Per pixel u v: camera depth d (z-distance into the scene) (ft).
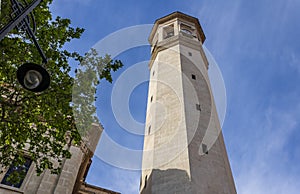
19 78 19.27
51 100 38.63
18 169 51.31
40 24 39.63
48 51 39.40
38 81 19.53
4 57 36.24
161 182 57.72
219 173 60.08
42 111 39.55
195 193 52.54
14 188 48.08
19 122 37.63
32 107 38.65
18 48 37.14
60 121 39.63
